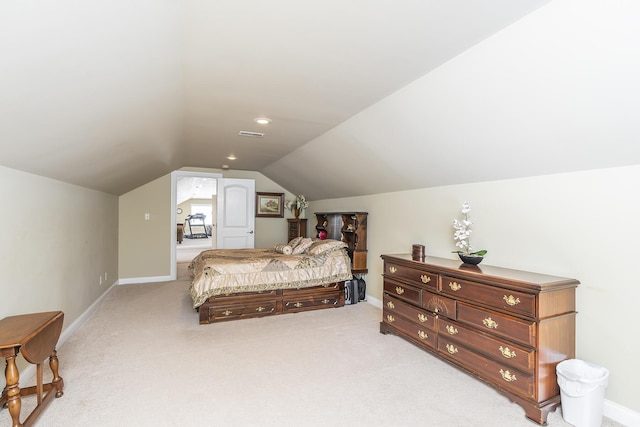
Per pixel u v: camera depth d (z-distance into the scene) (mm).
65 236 3186
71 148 2408
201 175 6328
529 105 1979
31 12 1011
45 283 2742
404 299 3160
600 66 1566
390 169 3674
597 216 2119
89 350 2938
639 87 1557
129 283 5727
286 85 2396
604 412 2068
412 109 2602
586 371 2084
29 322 2000
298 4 1463
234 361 2754
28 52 1187
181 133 3693
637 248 1937
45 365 2645
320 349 3018
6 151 1911
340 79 2299
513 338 2146
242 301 3865
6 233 2166
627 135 1801
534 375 2008
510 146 2367
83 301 3746
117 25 1311
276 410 2076
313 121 3281
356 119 3133
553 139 2104
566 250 2295
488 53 1835
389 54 1938
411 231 3873
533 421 1991
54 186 2916
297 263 4188
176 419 1966
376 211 4547
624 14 1343
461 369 2535
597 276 2121
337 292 4391
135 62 1691
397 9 1506
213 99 2678
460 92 2188
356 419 1999
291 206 7121
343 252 4516
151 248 5891
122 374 2502
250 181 6594
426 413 2070
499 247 2793
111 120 2285
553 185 2379
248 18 1562
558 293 2094
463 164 2865
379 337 3328
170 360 2754
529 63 1753
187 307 4320
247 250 5145
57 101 1649
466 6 1482
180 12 1478
